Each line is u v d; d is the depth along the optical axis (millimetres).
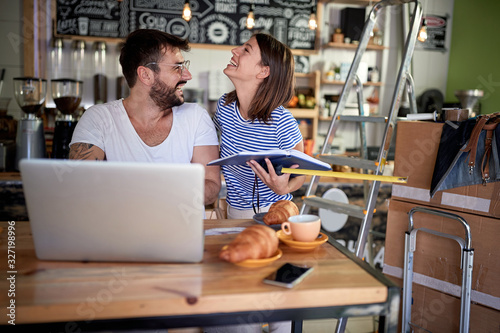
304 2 4684
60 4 4289
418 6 2047
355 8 4707
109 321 824
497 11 4133
